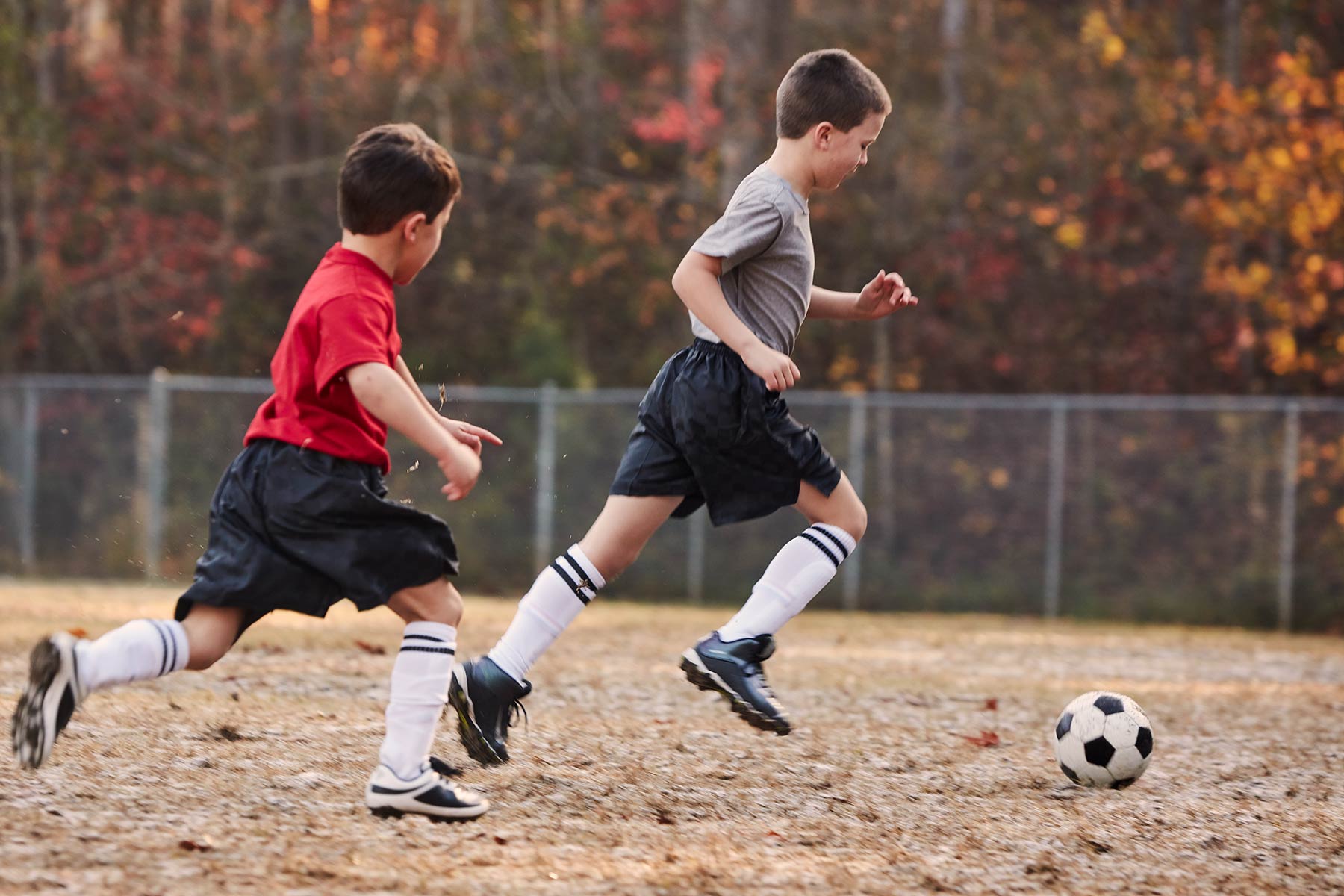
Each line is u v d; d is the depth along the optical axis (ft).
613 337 239.91
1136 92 233.76
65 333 238.27
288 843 38.81
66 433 185.26
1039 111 238.68
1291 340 205.26
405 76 260.42
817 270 235.20
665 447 50.49
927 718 72.84
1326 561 164.25
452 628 42.65
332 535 39.65
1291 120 208.74
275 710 63.98
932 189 236.43
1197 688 95.30
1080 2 265.13
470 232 246.27
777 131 52.24
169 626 40.06
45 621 111.86
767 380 47.24
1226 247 215.92
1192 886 38.47
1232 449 168.35
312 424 40.11
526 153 254.88
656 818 44.52
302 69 264.11
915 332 229.45
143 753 51.31
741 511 50.62
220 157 255.50
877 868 39.04
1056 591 172.65
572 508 181.06
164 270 239.30
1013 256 234.17
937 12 260.01
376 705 67.62
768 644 50.83
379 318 40.14
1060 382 226.99
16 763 48.03
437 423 43.16
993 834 44.16
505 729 48.83
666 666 96.22
